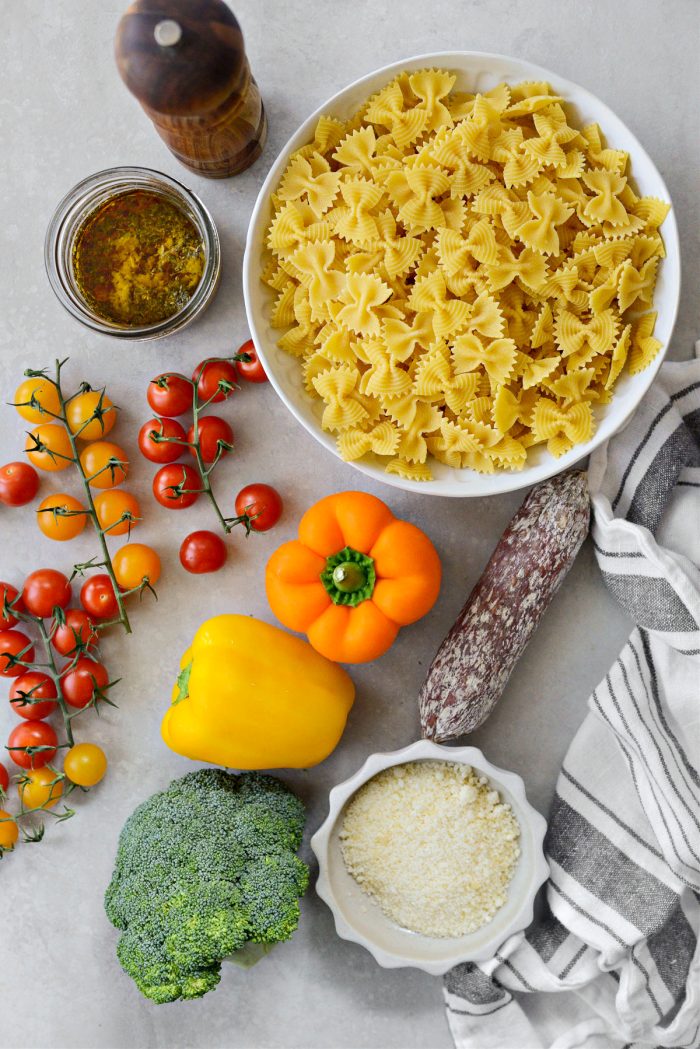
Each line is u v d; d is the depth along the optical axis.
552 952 1.54
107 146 1.57
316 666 1.49
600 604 1.57
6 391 1.61
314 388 1.41
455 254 1.27
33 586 1.55
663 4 1.50
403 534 1.43
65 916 1.64
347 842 1.53
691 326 1.54
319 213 1.33
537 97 1.29
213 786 1.51
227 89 1.22
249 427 1.58
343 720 1.50
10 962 1.64
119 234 1.49
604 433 1.31
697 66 1.50
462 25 1.51
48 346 1.60
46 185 1.58
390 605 1.43
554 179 1.31
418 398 1.33
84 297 1.49
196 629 1.61
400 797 1.51
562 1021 1.60
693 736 1.50
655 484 1.48
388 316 1.32
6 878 1.63
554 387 1.31
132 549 1.54
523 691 1.58
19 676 1.58
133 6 1.17
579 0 1.50
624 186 1.30
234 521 1.48
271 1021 1.62
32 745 1.55
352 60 1.53
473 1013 1.55
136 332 1.44
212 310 1.57
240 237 1.56
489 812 1.51
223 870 1.44
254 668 1.45
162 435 1.50
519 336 1.31
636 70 1.50
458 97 1.35
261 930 1.43
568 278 1.28
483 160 1.29
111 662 1.61
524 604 1.42
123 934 1.51
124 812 1.62
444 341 1.29
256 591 1.60
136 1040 1.62
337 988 1.61
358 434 1.35
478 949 1.50
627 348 1.33
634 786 1.53
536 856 1.48
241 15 1.53
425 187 1.27
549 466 1.33
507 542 1.44
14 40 1.57
